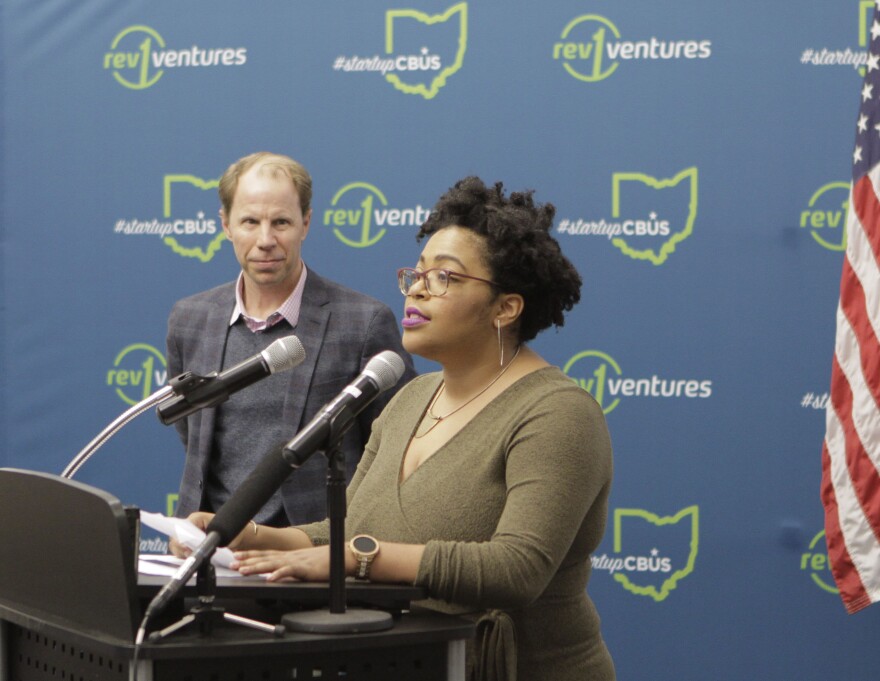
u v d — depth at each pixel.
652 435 7.86
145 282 8.27
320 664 3.10
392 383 3.47
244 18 8.17
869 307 6.57
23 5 8.30
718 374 7.81
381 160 8.08
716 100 7.79
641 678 7.86
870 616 7.68
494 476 3.85
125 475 8.27
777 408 7.76
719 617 7.79
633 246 7.87
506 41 7.95
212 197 8.21
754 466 7.77
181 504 6.18
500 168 7.97
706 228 7.81
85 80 8.30
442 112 8.02
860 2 7.70
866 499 6.50
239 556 3.54
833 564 6.59
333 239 8.13
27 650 3.55
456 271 3.98
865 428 6.51
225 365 6.20
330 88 8.12
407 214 8.06
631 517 7.88
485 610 3.81
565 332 7.94
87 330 8.30
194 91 8.22
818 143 7.72
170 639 3.00
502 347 4.07
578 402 3.84
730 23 7.76
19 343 8.32
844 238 7.72
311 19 8.12
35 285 8.31
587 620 4.01
